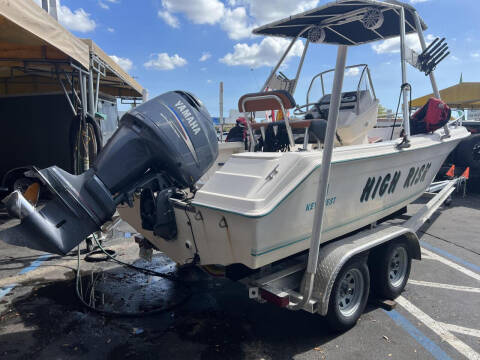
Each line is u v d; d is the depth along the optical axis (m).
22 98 8.56
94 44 5.94
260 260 2.57
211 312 3.52
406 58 4.02
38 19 3.76
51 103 8.55
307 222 2.89
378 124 8.07
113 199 3.16
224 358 2.78
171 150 3.21
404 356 2.84
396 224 4.36
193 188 3.51
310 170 2.70
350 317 3.19
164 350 2.88
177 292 3.96
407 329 3.24
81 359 2.75
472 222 7.00
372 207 3.80
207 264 3.03
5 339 3.00
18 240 2.76
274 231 2.61
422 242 5.81
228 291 4.00
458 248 5.53
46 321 3.30
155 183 3.37
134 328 3.20
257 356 2.82
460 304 3.73
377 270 3.58
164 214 3.10
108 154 3.16
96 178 3.08
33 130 8.63
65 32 4.43
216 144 3.68
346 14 3.26
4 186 8.43
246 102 3.61
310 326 3.28
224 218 2.62
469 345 3.00
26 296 3.82
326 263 2.97
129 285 4.13
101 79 9.11
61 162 8.67
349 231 3.51
